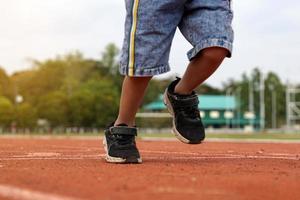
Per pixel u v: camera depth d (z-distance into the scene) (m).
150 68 2.12
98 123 29.89
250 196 1.58
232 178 1.80
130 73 2.13
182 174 1.88
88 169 1.98
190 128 2.23
